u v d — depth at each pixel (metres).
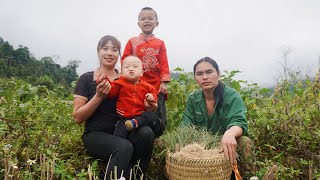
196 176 2.99
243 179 3.43
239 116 3.48
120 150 3.08
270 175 3.25
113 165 3.04
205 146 3.35
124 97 3.38
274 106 4.90
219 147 3.30
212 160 2.98
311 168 3.71
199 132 3.57
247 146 3.44
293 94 5.34
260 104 5.24
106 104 3.43
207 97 3.78
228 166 3.11
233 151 3.10
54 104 4.68
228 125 3.47
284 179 3.54
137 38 4.61
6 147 3.05
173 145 3.46
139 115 3.34
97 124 3.40
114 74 3.67
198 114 3.83
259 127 4.41
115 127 3.38
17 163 3.05
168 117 4.79
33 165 3.11
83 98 3.46
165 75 4.39
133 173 3.36
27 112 3.89
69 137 3.78
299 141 4.13
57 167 3.14
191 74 5.56
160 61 4.48
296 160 4.01
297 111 4.54
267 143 4.28
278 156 3.89
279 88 5.34
